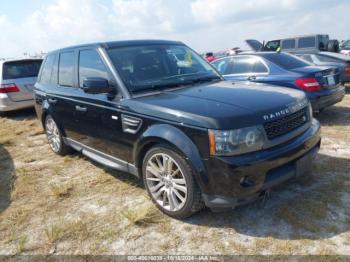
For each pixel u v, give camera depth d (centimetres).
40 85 529
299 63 638
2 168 482
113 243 279
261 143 262
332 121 610
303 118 314
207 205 273
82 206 346
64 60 461
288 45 1450
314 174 374
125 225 303
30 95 835
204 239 274
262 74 616
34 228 312
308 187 345
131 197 356
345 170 380
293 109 295
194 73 398
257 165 254
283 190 342
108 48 375
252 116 261
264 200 318
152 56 387
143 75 358
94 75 380
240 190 255
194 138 266
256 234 274
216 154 254
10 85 809
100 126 374
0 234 307
